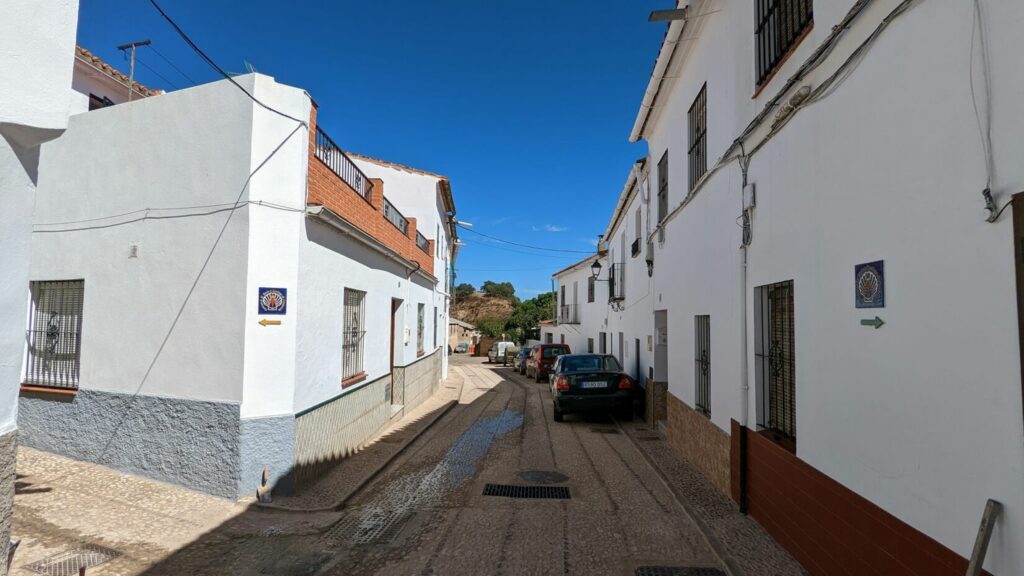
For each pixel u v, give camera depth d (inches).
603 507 221.3
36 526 186.4
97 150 262.5
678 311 321.1
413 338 518.3
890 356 114.7
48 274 270.4
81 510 203.0
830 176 141.3
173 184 245.3
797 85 159.3
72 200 267.0
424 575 160.6
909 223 108.7
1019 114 82.0
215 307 234.1
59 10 107.1
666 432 356.8
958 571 93.9
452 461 305.1
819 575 146.8
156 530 190.4
